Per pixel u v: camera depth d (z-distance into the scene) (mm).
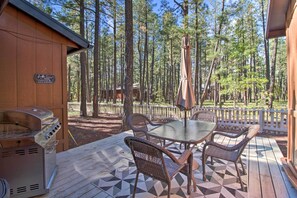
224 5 9891
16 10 3287
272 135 5773
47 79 3775
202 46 16609
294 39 2789
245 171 2975
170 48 17953
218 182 2666
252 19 12234
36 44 3592
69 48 4707
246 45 10008
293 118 2910
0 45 3072
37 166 2336
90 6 9758
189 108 3129
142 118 3980
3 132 2242
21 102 3344
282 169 3043
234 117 6770
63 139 4055
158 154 1957
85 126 7359
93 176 2840
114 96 15766
